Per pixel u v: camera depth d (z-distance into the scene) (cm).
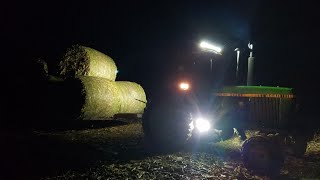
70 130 1166
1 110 1224
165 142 922
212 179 654
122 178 627
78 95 1237
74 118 1252
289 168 768
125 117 1506
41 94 1248
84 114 1258
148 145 952
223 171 718
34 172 636
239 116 877
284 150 798
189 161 790
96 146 909
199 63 960
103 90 1326
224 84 973
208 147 950
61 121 1270
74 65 1372
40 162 708
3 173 615
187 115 912
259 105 851
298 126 848
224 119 892
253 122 861
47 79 1281
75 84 1248
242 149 744
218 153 884
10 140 908
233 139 1066
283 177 694
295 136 859
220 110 899
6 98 1233
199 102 925
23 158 729
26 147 836
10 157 728
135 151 871
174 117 914
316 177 691
